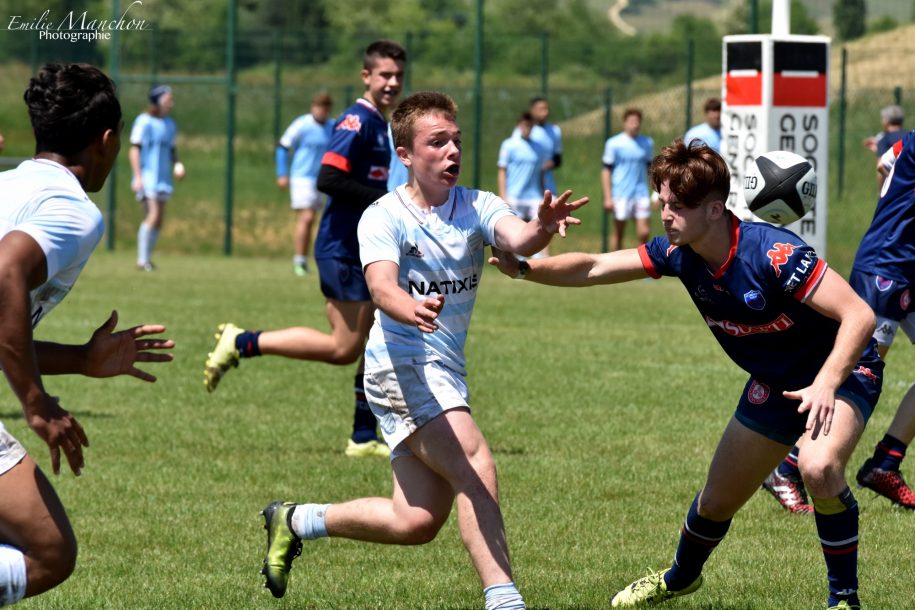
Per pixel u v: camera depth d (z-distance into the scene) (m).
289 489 24.25
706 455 26.94
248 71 126.56
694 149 15.40
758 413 16.23
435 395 15.56
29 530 13.16
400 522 16.02
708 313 16.20
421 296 15.88
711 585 18.52
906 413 22.50
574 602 17.75
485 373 37.09
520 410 31.70
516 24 171.12
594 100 106.81
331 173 26.91
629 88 105.25
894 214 23.64
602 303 56.56
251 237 84.00
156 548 20.48
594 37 165.75
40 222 12.80
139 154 66.75
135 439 28.58
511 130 99.19
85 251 13.20
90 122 13.62
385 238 15.52
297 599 17.84
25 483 13.21
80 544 20.64
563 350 41.69
